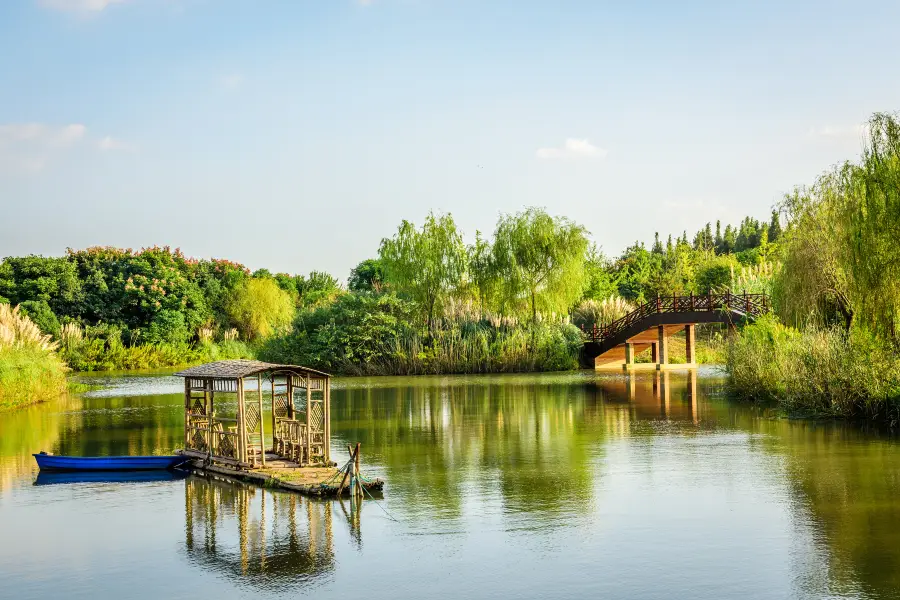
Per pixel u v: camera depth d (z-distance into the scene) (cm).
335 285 9181
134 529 1286
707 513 1314
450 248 5231
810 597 941
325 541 1199
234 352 6469
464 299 5281
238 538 1226
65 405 3216
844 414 2352
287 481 1557
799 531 1201
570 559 1098
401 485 1564
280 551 1156
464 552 1135
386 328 4966
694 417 2500
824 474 1585
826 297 2689
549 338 4969
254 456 1719
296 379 1886
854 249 2183
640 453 1880
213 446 1811
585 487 1523
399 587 1005
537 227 5053
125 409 3050
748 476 1587
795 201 2742
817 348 2481
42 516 1377
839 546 1123
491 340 4975
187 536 1242
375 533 1234
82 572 1085
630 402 2983
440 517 1320
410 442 2102
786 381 2639
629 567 1061
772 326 3091
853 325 2464
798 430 2159
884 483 1492
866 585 973
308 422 1723
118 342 6016
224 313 7094
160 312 6469
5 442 2206
